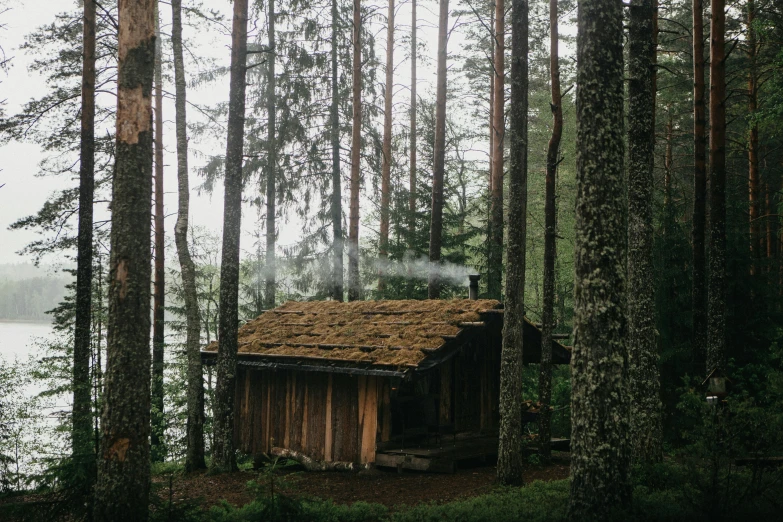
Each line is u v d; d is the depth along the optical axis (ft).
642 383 42.63
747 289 62.03
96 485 29.04
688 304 63.72
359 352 49.32
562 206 103.76
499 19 69.67
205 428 68.49
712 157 53.98
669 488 35.19
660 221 66.39
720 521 27.32
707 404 29.81
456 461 48.06
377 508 34.94
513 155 42.42
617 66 31.09
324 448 52.37
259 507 30.78
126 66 30.42
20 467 47.21
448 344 47.93
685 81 74.33
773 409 31.94
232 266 50.52
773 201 89.61
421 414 53.21
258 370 58.18
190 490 43.62
